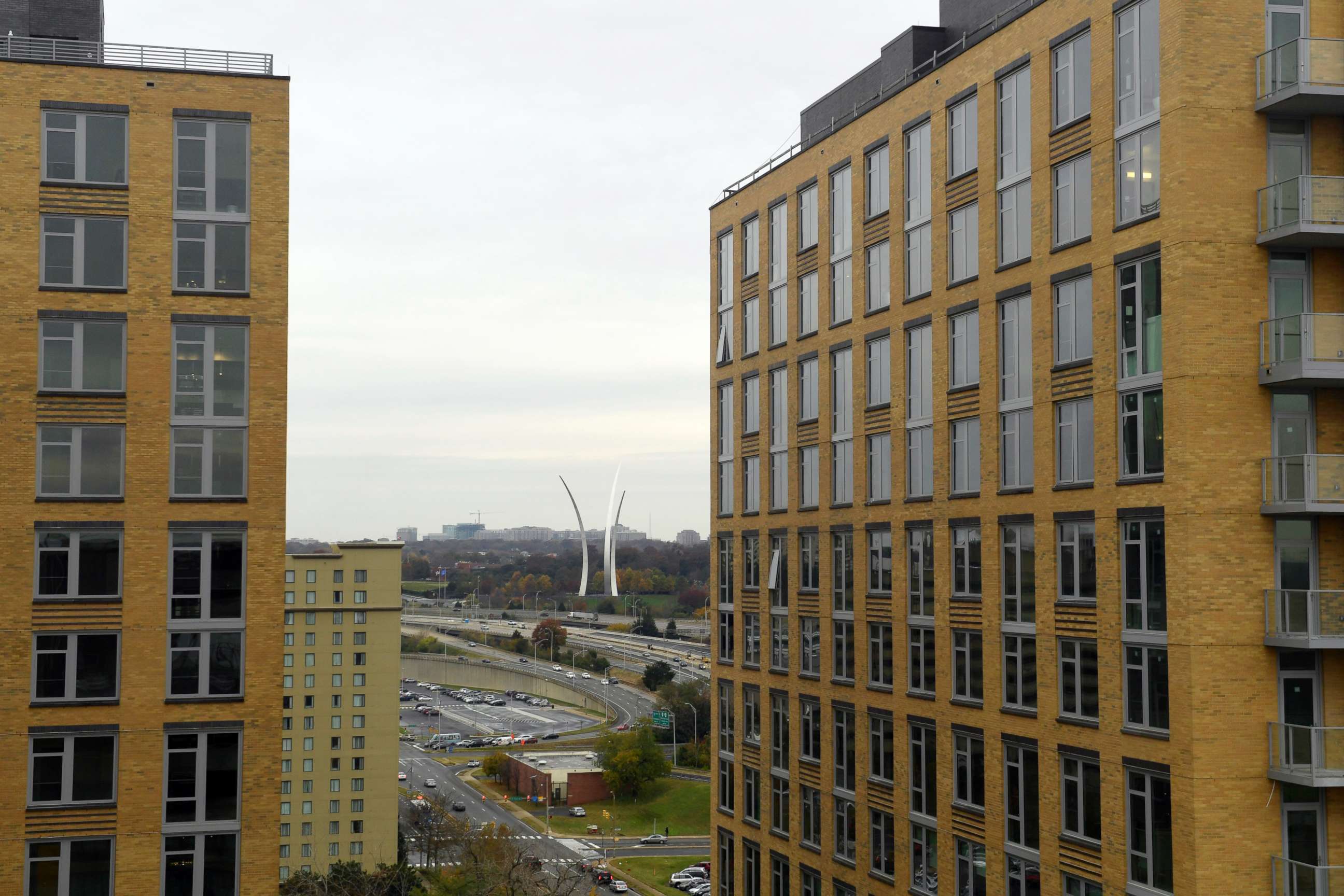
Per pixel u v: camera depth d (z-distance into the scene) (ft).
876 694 154.81
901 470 149.89
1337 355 102.68
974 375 136.05
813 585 171.53
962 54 138.31
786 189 180.65
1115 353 113.91
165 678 128.98
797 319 176.86
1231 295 105.50
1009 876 128.57
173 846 128.26
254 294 133.69
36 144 130.21
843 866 161.27
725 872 195.42
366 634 404.77
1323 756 101.14
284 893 306.55
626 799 517.96
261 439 132.77
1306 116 107.34
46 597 127.54
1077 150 119.14
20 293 128.98
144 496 130.11
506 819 489.67
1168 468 106.52
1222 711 103.30
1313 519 105.70
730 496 197.36
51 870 126.11
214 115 134.00
